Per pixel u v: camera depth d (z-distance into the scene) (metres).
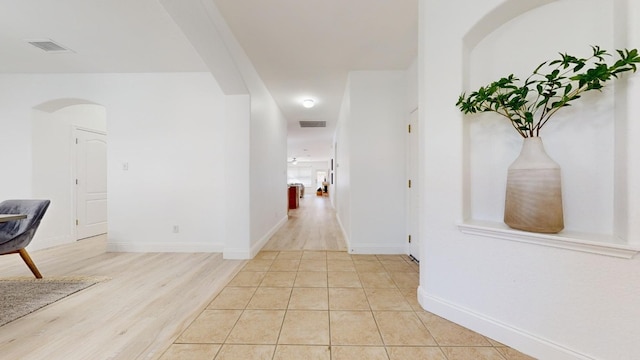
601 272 1.18
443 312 1.76
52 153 3.84
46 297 2.10
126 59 3.16
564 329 1.28
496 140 1.65
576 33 1.38
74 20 2.40
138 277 2.55
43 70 3.45
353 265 2.85
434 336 1.56
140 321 1.75
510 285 1.46
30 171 3.59
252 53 2.88
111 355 1.42
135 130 3.53
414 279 2.45
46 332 1.63
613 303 1.16
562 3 1.42
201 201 3.52
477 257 1.60
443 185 1.76
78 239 4.18
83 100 3.59
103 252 3.47
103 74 3.53
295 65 3.17
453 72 1.70
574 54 1.38
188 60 3.19
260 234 3.62
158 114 3.53
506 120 1.61
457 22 1.67
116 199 3.52
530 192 1.38
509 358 1.37
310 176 17.12
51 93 3.54
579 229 1.37
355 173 3.31
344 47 2.74
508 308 1.47
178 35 2.66
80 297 2.11
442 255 1.78
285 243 3.88
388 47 2.73
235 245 3.12
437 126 1.79
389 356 1.39
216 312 1.84
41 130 3.71
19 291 2.21
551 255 1.32
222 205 3.50
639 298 1.10
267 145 4.04
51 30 2.55
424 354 1.40
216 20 2.21
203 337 1.55
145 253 3.41
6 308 1.92
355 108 3.31
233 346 1.47
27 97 3.56
